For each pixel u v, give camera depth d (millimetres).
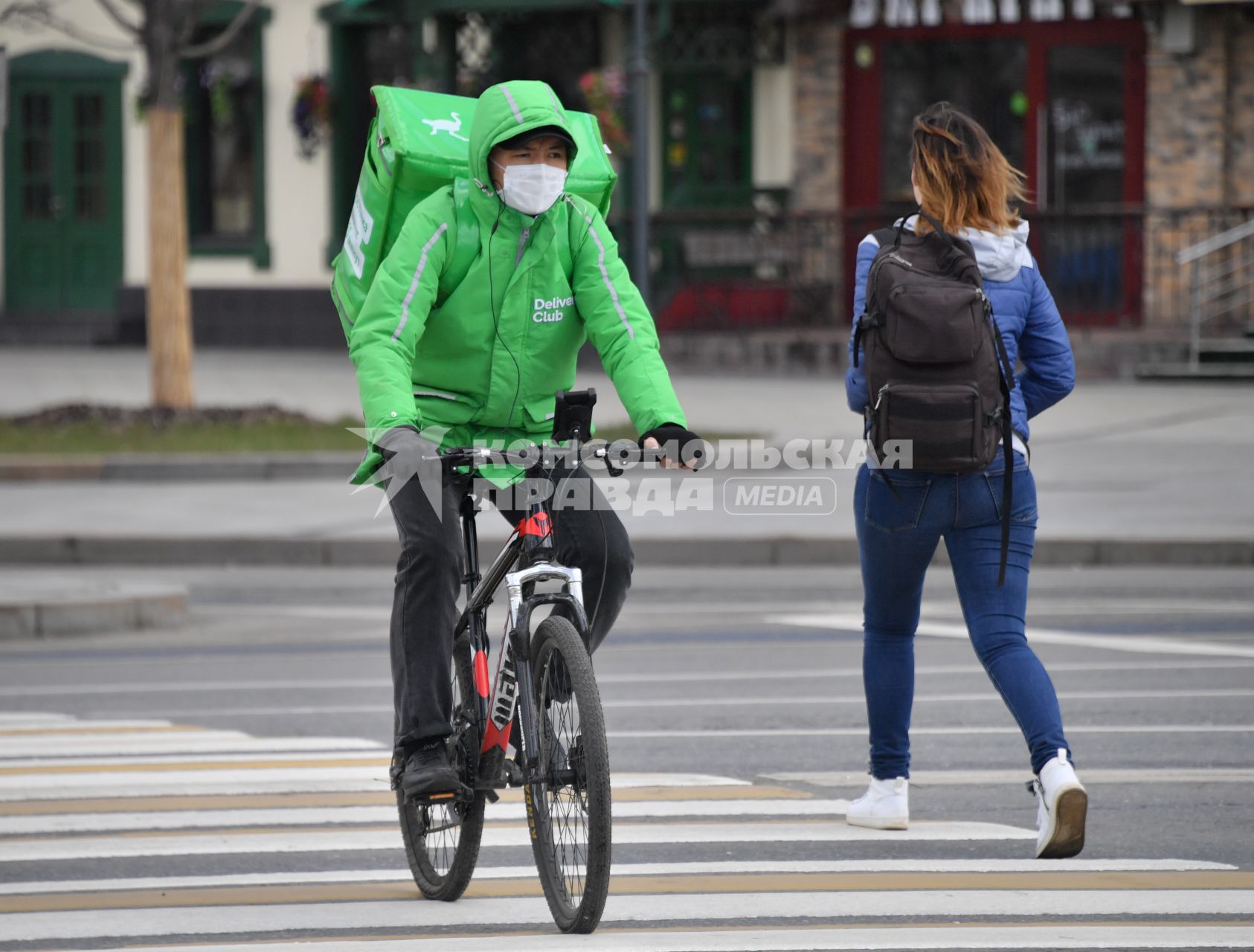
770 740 27797
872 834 22328
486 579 19438
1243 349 75125
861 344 20156
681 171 88562
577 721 17859
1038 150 84375
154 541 48125
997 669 20000
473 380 19359
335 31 94375
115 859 21844
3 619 39062
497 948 18109
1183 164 81062
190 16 66125
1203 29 80062
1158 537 45031
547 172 18594
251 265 96312
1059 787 19109
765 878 20516
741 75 87812
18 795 24859
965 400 19422
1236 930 18406
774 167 87938
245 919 19422
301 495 55188
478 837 19266
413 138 19156
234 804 24391
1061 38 83938
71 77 97438
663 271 86250
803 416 63625
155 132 66250
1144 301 81250
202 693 32500
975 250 20203
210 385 77312
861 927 18625
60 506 53312
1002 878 20406
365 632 39219
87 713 30734
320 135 94438
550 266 19172
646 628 38469
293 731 29031
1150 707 29391
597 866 17438
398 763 19594
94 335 95938
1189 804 23547
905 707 22312
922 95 86188
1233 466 55219
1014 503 20234
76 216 98312
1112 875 20438
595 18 88250
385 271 18750
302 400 72000
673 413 18547
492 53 88125
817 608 40844
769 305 85500
